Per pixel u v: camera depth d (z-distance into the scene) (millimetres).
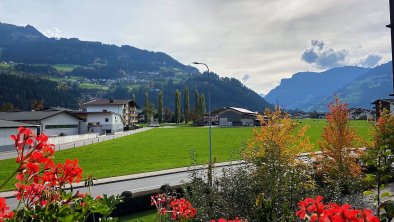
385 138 6012
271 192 10508
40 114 71375
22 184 3447
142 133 92312
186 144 62875
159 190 20234
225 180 13547
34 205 3619
